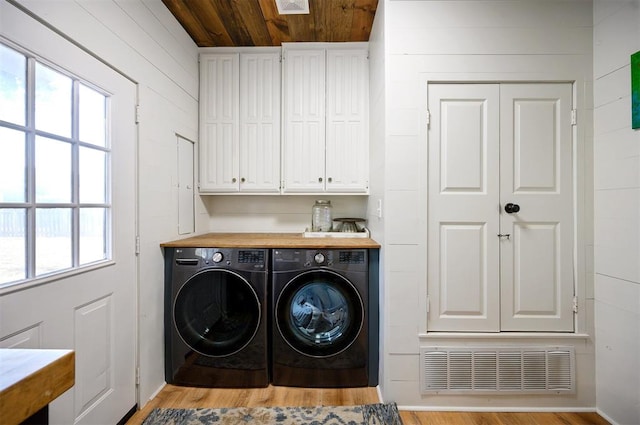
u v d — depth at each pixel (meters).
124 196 1.45
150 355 1.65
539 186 1.62
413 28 1.60
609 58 1.51
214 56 2.25
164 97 1.80
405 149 1.61
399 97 1.61
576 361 1.59
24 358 0.54
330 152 2.20
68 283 1.13
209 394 1.71
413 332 1.61
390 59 1.60
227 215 2.52
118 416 1.41
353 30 2.06
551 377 1.59
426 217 1.61
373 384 1.77
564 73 1.60
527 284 1.62
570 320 1.61
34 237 1.01
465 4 1.60
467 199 1.62
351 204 2.47
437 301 1.63
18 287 0.95
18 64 0.96
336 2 1.77
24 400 0.48
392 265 1.61
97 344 1.29
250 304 1.75
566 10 1.60
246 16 1.90
